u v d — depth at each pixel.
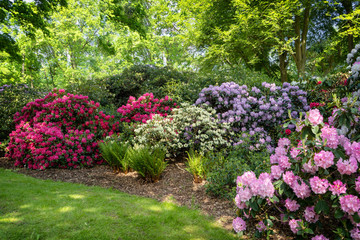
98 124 6.05
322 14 13.23
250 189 2.35
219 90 5.65
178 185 3.96
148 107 6.25
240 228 2.42
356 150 2.03
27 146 5.23
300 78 6.45
